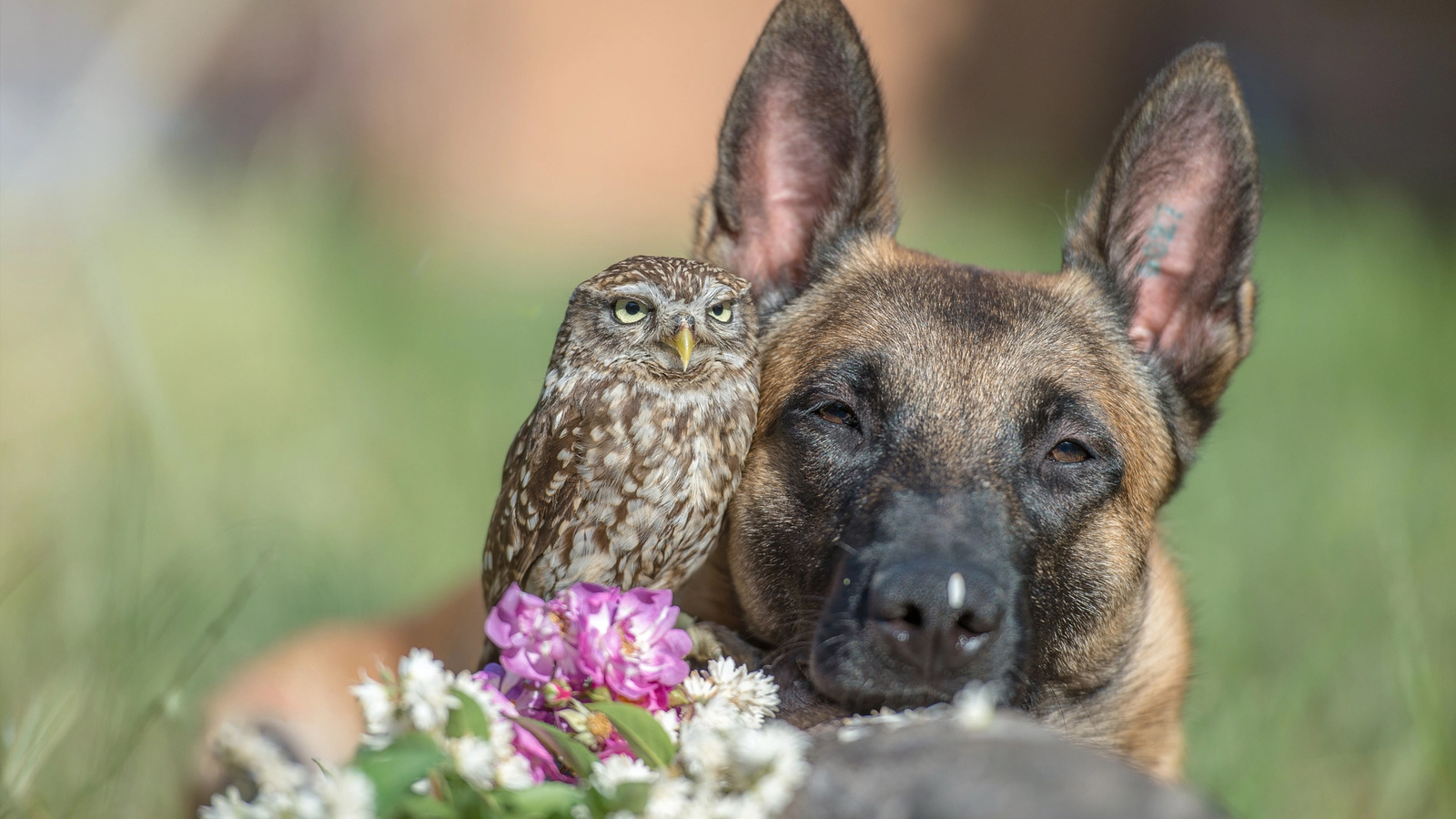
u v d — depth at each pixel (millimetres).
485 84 47688
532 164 48281
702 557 8570
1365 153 44062
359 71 46469
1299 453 19281
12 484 14508
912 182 47688
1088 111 52188
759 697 6535
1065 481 9180
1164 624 10320
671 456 8078
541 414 8273
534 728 5879
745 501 9289
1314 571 15133
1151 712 10195
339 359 22891
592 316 8164
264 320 22234
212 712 11828
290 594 14828
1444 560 14992
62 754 10078
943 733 5160
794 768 5070
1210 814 4672
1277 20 47375
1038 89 51906
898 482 8570
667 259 8398
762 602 9219
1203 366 10820
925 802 4820
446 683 5535
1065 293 10281
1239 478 18328
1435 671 12016
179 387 18875
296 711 12273
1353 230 28125
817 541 8875
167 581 12531
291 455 18469
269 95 45250
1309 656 13422
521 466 8289
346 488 18328
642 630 6480
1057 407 9180
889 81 50812
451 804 5367
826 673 7957
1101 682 9750
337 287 25953
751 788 5105
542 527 8180
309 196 27359
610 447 8031
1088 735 9891
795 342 9797
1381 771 12062
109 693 10492
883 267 10203
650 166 49750
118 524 13070
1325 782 12102
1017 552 8531
